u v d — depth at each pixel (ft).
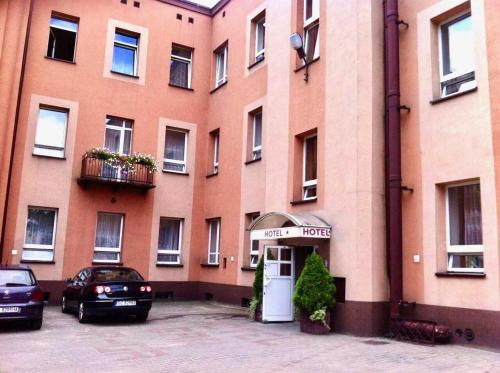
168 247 62.54
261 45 58.65
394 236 35.45
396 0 38.40
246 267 53.16
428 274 34.14
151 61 63.46
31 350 29.19
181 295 61.31
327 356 28.17
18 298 35.53
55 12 58.49
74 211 56.29
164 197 61.87
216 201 61.46
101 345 31.14
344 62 40.70
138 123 61.52
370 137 37.63
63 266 54.95
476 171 32.04
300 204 43.93
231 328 38.96
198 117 65.82
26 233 54.39
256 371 24.52
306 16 49.06
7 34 53.98
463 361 26.78
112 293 40.14
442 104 34.88
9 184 52.85
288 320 42.80
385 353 29.01
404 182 36.73
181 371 24.44
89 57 59.52
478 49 33.01
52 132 57.11
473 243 32.94
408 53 38.06
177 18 66.28
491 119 31.58
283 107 48.42
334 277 38.50
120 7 62.28
